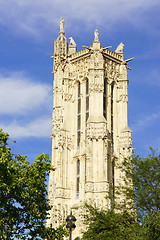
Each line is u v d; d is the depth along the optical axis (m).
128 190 62.69
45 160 56.28
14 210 52.59
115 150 115.31
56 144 117.56
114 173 111.69
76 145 115.94
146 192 59.28
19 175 53.62
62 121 119.31
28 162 55.47
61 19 128.00
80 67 119.56
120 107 118.88
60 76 123.06
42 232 53.88
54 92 123.50
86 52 117.94
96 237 65.25
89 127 108.50
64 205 110.25
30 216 54.06
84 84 118.31
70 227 46.16
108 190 103.75
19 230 53.22
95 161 106.44
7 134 55.59
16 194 52.31
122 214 67.56
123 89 120.12
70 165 114.44
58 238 56.22
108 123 115.12
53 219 108.50
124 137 115.56
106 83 117.75
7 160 52.00
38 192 54.41
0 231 49.69
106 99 116.69
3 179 51.47
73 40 126.62
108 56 118.94
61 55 123.94
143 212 59.41
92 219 68.69
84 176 110.06
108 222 64.94
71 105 119.44
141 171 61.44
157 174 60.09
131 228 61.41
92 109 111.31
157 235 54.69
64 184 111.94
